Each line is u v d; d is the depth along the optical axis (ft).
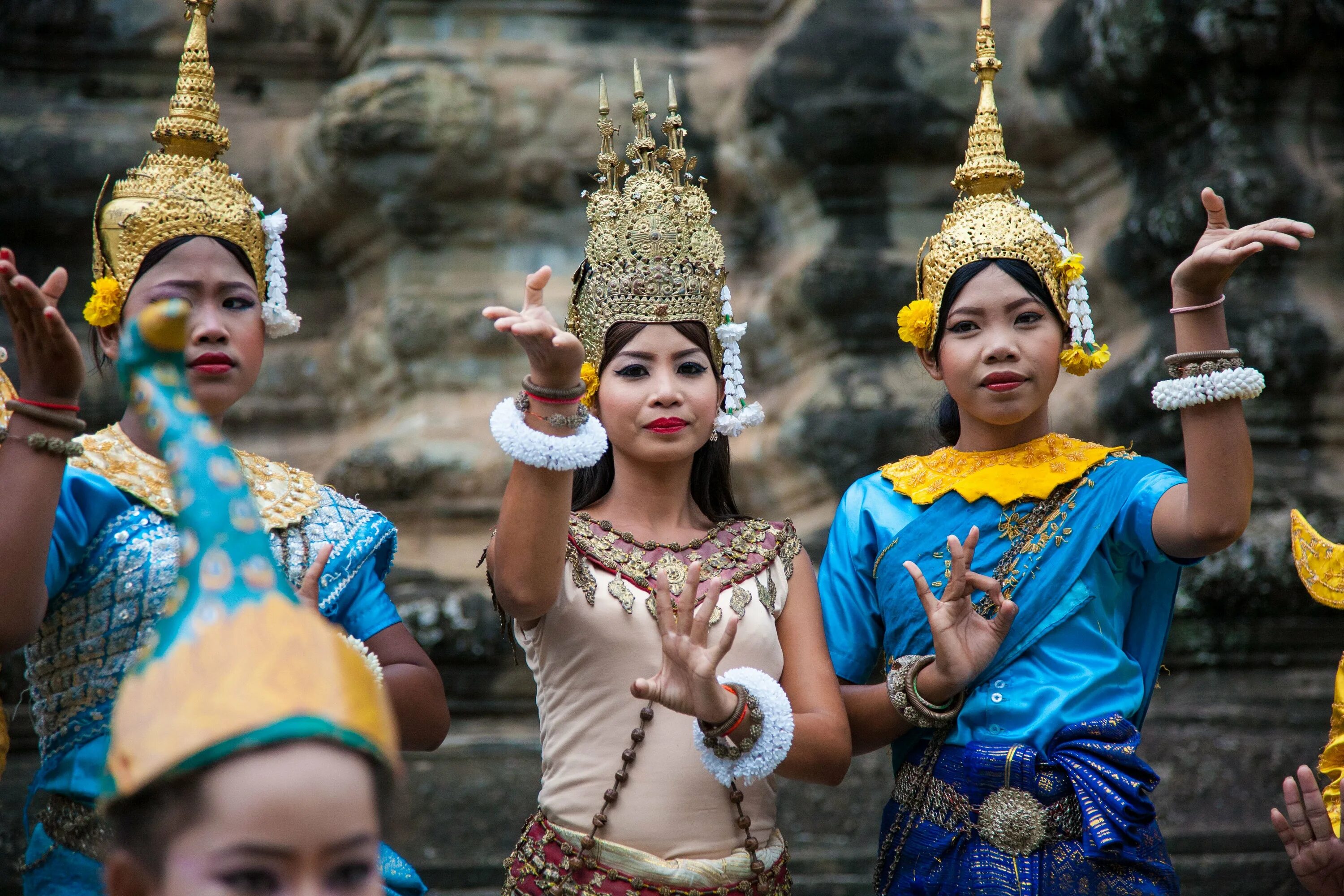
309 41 42.37
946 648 14.67
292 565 14.34
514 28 39.63
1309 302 32.07
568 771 14.58
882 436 36.37
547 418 13.21
